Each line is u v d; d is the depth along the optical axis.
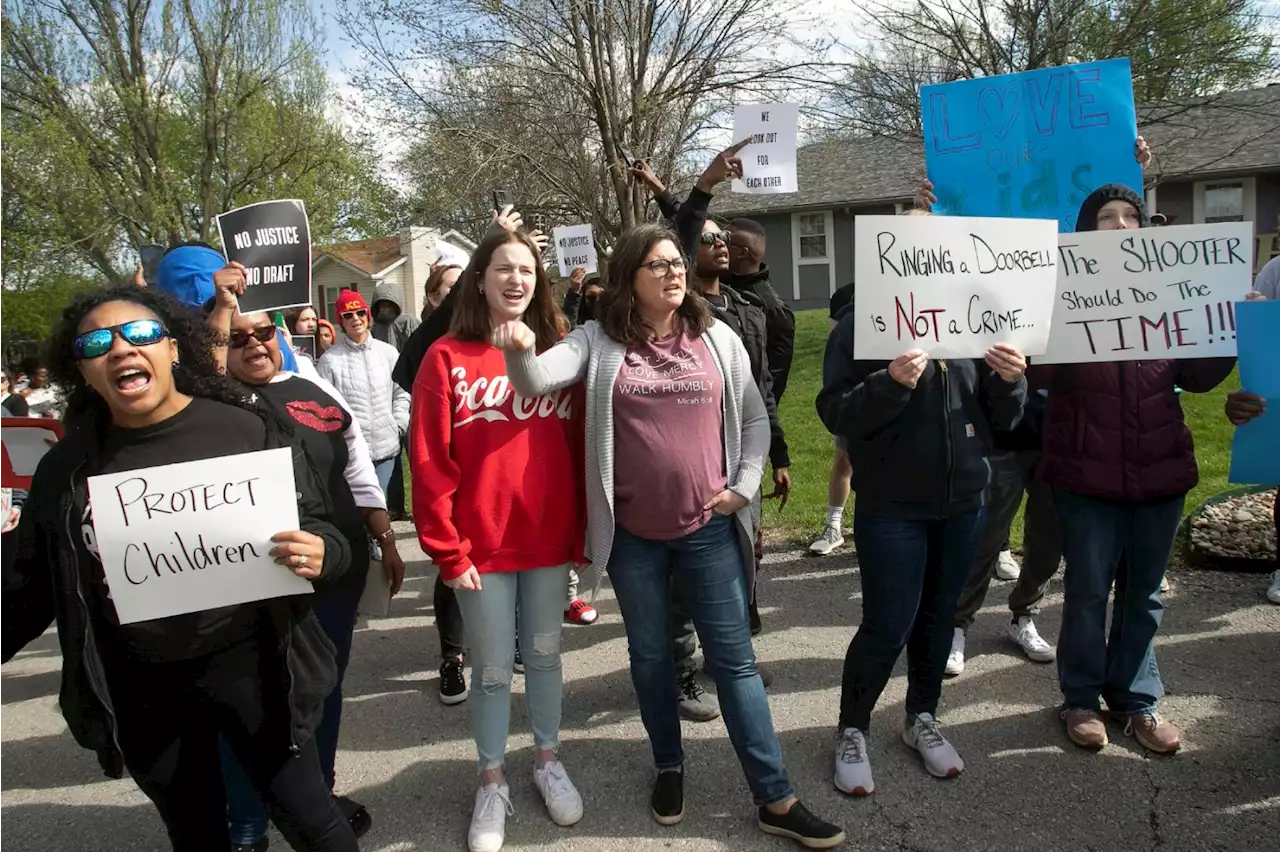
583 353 2.66
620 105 10.42
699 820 2.82
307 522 2.08
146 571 1.92
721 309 3.56
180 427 2.00
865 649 2.88
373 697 3.84
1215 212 17.97
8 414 9.20
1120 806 2.75
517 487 2.64
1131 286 2.89
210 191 21.23
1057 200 3.82
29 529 1.95
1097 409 2.97
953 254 2.66
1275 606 4.08
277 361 2.70
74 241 19.95
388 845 2.78
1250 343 2.81
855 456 2.84
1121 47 10.90
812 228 21.94
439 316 3.32
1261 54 11.12
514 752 3.30
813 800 2.87
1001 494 3.56
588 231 7.73
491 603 2.69
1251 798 2.75
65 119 19.94
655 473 2.56
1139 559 3.05
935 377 2.73
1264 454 2.90
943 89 3.91
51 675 4.35
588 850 2.69
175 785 2.07
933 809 2.79
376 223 19.72
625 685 3.82
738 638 2.67
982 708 3.39
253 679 2.04
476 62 10.62
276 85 21.16
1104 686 3.20
